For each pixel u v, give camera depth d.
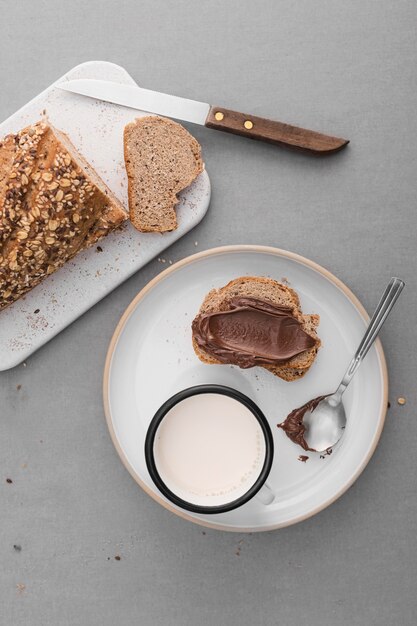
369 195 0.77
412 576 0.78
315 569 0.78
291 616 0.79
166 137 0.75
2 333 0.77
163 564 0.79
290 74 0.77
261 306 0.73
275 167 0.77
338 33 0.77
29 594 0.80
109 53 0.78
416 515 0.78
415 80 0.77
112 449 0.79
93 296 0.77
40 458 0.79
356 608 0.78
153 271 0.78
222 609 0.79
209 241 0.78
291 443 0.76
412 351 0.77
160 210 0.75
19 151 0.72
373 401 0.75
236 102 0.77
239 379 0.76
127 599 0.79
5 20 0.78
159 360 0.76
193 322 0.74
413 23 0.77
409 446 0.77
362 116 0.77
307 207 0.77
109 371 0.75
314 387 0.76
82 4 0.78
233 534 0.79
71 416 0.79
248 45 0.77
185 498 0.72
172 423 0.73
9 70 0.78
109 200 0.73
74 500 0.79
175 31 0.77
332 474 0.76
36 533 0.79
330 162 0.77
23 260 0.72
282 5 0.77
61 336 0.78
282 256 0.75
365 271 0.77
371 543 0.78
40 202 0.71
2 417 0.79
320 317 0.76
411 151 0.77
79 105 0.76
